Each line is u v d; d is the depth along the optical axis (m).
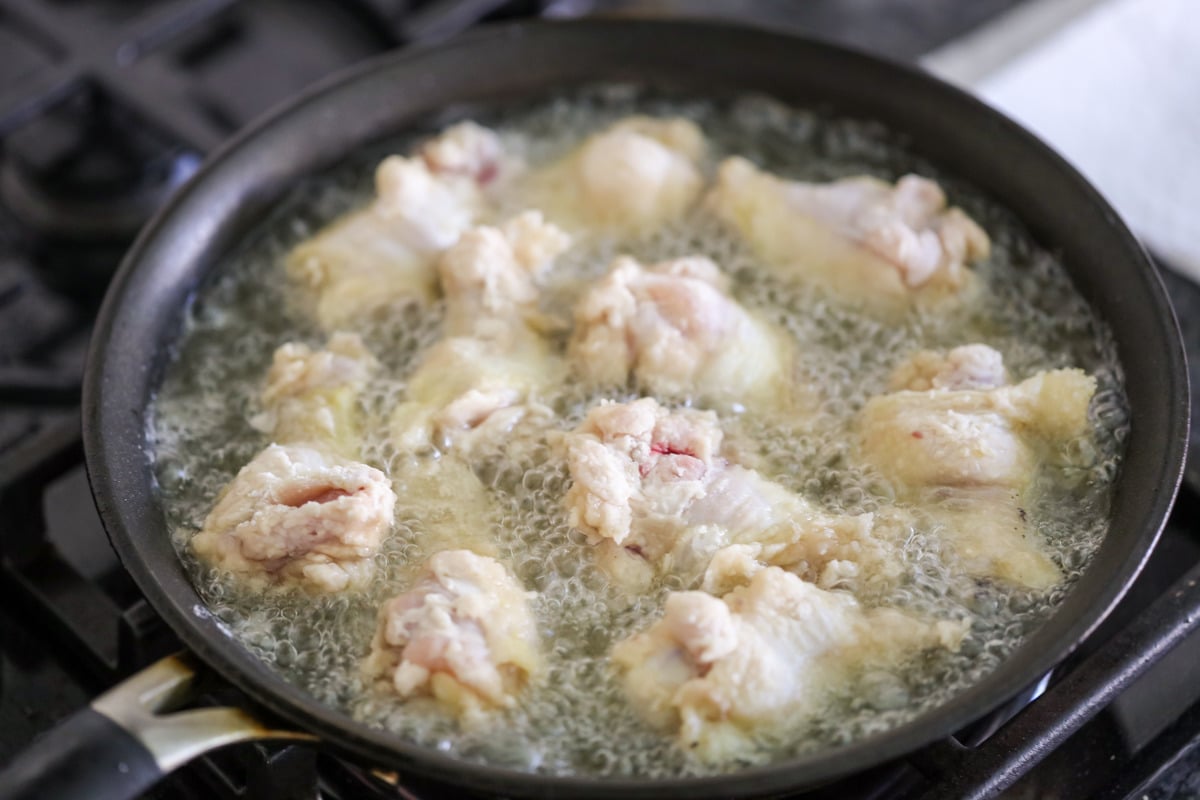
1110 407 0.61
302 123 0.68
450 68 0.70
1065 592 0.57
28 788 0.51
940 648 0.56
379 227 0.67
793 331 0.65
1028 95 0.80
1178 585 0.58
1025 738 0.55
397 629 0.56
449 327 0.65
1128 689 0.58
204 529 0.59
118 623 0.61
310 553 0.58
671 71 0.71
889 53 0.84
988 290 0.66
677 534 0.59
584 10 0.85
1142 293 0.61
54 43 0.78
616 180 0.68
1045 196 0.65
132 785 0.51
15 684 0.64
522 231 0.66
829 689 0.56
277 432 0.63
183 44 0.82
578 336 0.64
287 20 0.84
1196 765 0.61
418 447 0.61
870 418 0.62
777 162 0.71
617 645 0.57
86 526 0.67
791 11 0.86
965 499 0.60
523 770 0.54
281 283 0.68
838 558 0.58
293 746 0.55
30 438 0.68
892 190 0.67
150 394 0.63
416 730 0.55
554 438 0.61
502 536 0.60
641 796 0.51
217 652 0.53
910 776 0.56
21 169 0.77
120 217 0.76
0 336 0.74
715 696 0.54
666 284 0.63
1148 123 0.79
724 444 0.62
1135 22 0.82
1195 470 0.65
